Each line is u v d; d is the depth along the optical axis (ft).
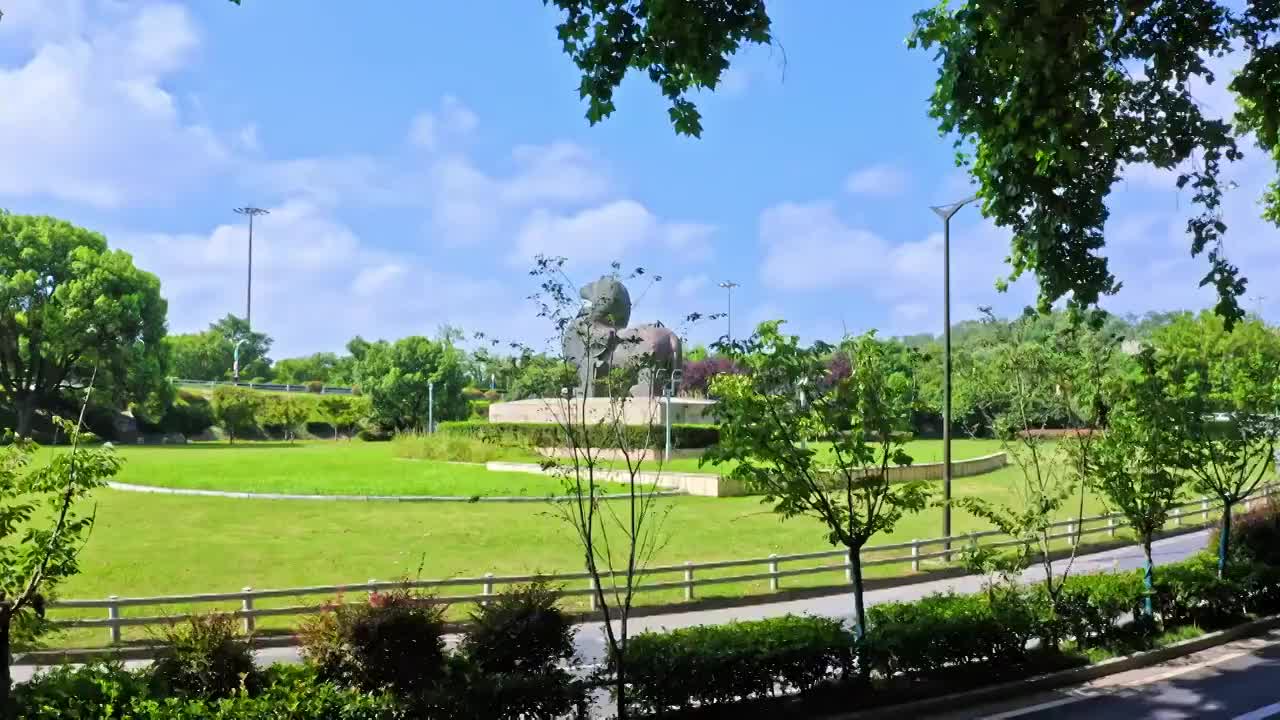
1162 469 48.34
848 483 37.81
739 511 100.73
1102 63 35.86
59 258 225.97
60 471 27.91
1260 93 36.45
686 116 35.29
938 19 39.96
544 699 30.89
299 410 286.05
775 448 37.04
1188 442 51.19
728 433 37.42
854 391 37.65
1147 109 39.27
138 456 171.12
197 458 166.30
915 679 39.09
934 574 73.87
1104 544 88.94
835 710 35.53
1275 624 53.78
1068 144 34.60
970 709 36.94
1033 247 42.83
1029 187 39.73
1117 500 48.49
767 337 37.68
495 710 29.81
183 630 30.53
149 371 232.12
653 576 68.80
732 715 34.32
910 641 38.40
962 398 94.73
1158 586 50.03
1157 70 38.22
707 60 33.12
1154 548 88.48
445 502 102.32
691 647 34.22
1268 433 58.59
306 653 32.12
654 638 34.96
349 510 95.86
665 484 118.32
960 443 221.05
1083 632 45.88
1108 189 40.29
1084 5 31.63
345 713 27.63
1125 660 43.73
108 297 219.00
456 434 175.11
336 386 385.50
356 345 379.76
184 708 26.43
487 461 151.64
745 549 80.74
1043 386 49.65
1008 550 84.48
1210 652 47.44
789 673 35.63
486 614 33.68
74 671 28.96
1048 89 32.99
